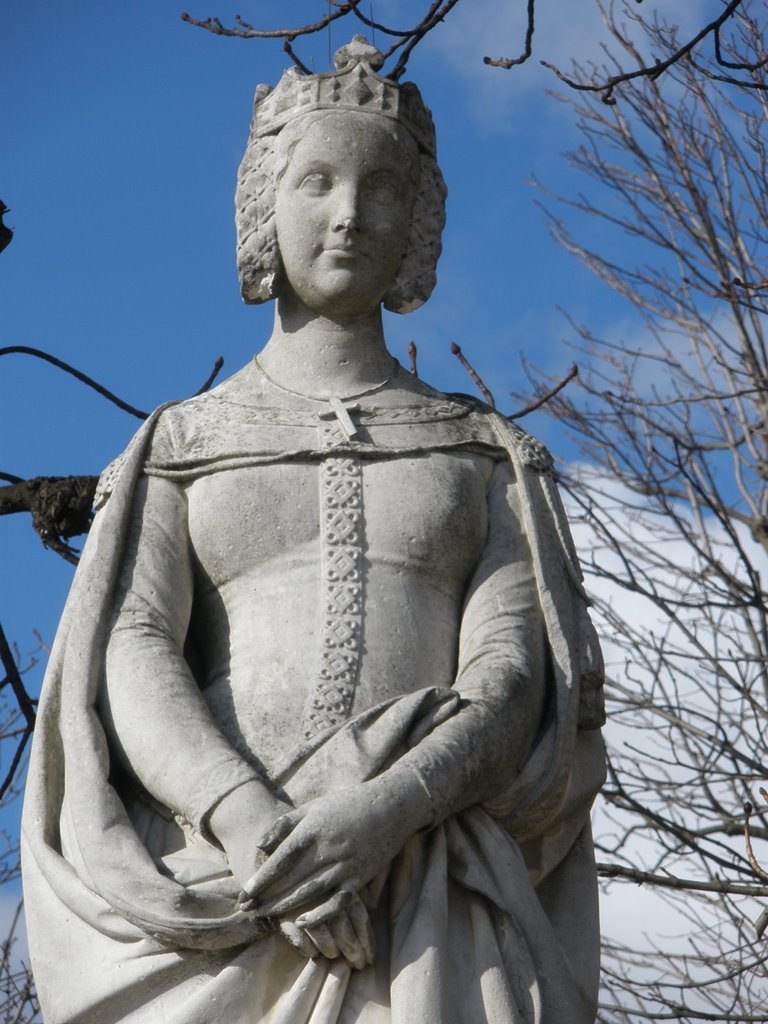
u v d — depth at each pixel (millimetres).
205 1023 4566
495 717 4867
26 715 8406
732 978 9484
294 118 5523
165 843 4836
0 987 8898
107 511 5215
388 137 5488
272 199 5555
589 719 5152
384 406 5410
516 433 5457
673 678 10773
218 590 5180
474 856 4801
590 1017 4961
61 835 4965
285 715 4902
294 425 5309
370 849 4602
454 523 5184
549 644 5164
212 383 8578
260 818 4652
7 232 8492
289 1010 4566
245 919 4598
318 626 5016
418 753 4738
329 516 5141
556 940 4785
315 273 5457
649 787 10414
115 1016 4695
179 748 4809
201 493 5211
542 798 4961
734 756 10336
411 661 5020
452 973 4660
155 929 4625
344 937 4578
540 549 5246
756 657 10938
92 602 5074
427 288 5602
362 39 5668
